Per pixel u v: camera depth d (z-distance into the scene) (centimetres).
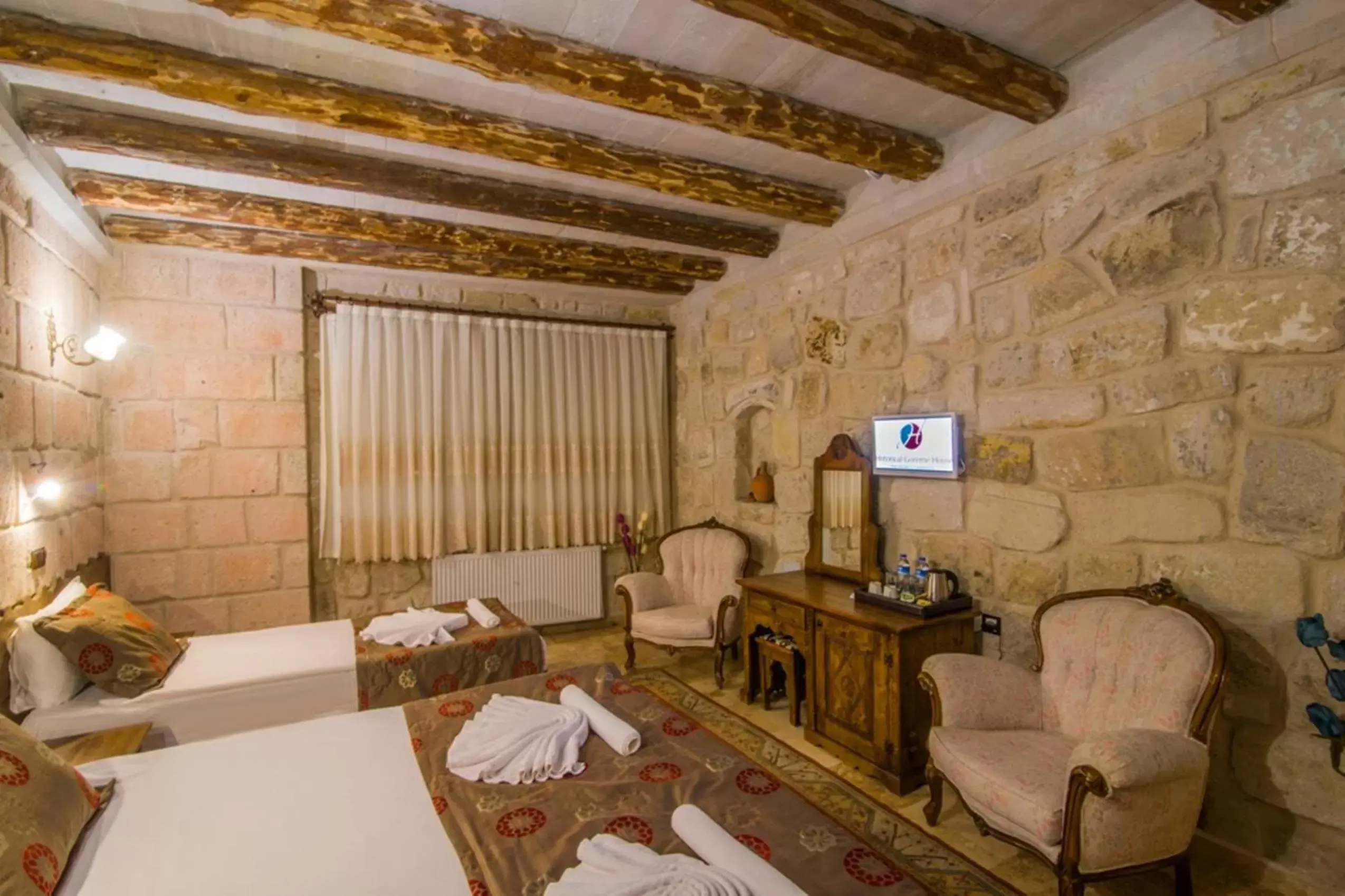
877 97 255
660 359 520
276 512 402
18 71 221
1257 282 202
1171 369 224
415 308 442
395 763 184
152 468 374
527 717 196
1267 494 201
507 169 303
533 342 478
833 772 279
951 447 295
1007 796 191
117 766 182
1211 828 215
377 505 426
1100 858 174
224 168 267
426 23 188
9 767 143
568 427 488
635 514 512
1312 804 192
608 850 135
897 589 296
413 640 300
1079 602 237
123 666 244
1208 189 213
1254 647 204
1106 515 243
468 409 456
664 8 198
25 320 257
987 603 285
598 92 219
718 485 472
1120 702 209
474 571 455
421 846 145
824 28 193
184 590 382
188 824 155
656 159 291
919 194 306
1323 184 188
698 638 378
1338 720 177
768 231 395
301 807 162
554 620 480
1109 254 240
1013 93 233
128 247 366
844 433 358
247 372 395
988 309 285
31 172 248
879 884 129
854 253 354
